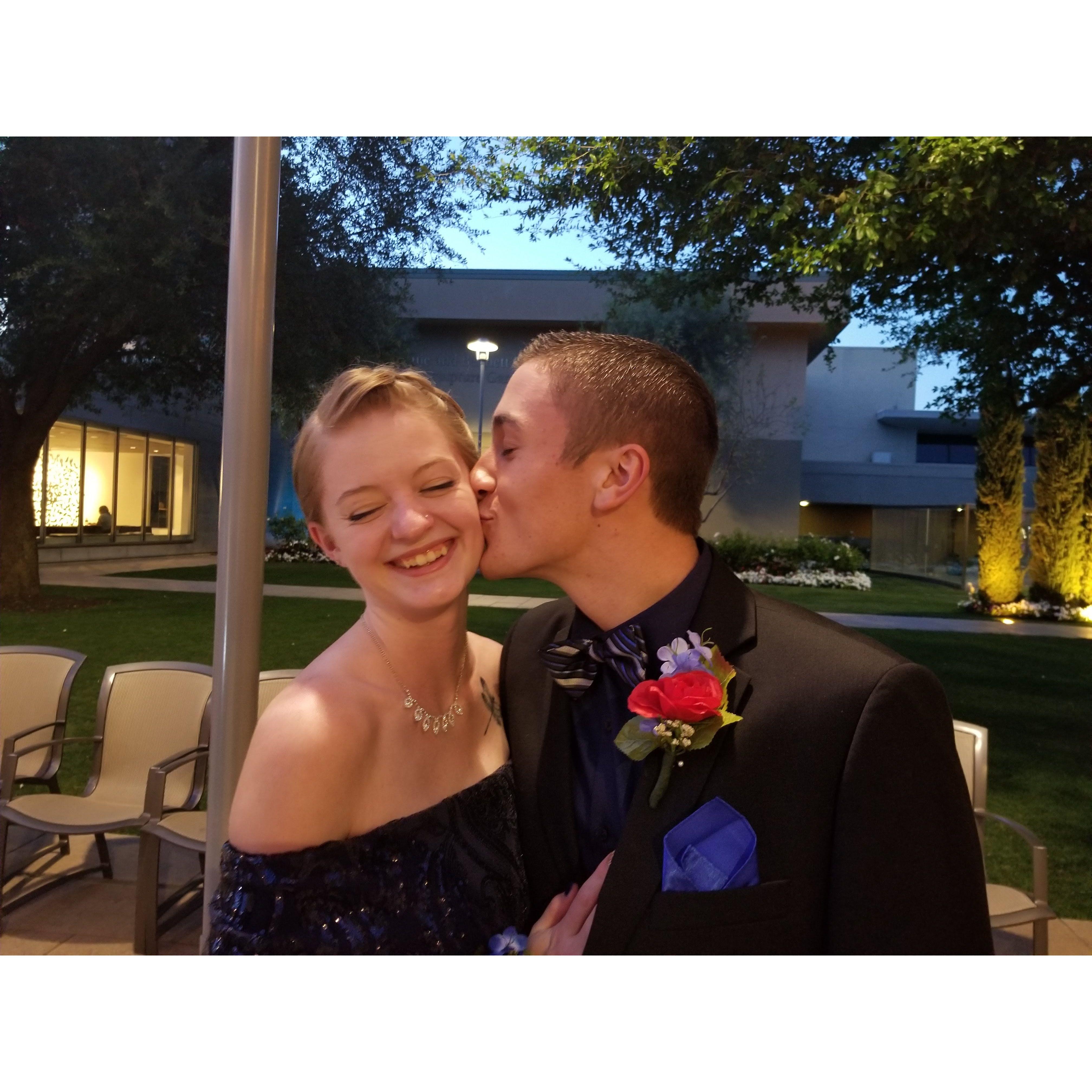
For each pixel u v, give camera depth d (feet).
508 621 35.50
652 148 22.80
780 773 3.40
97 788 11.66
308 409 36.91
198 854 11.46
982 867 3.45
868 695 3.38
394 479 3.45
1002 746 19.95
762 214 22.21
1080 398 30.66
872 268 19.77
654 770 3.58
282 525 75.87
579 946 3.62
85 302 32.86
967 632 39.88
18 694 12.78
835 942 3.27
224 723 6.06
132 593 43.45
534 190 24.89
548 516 3.67
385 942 3.46
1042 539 49.16
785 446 78.79
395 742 3.65
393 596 3.52
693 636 3.58
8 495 37.99
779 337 78.54
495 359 79.30
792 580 67.10
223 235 32.55
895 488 109.60
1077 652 34.63
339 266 36.14
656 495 3.73
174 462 78.23
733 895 3.34
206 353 39.83
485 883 3.77
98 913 10.97
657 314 69.72
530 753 4.18
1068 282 24.89
